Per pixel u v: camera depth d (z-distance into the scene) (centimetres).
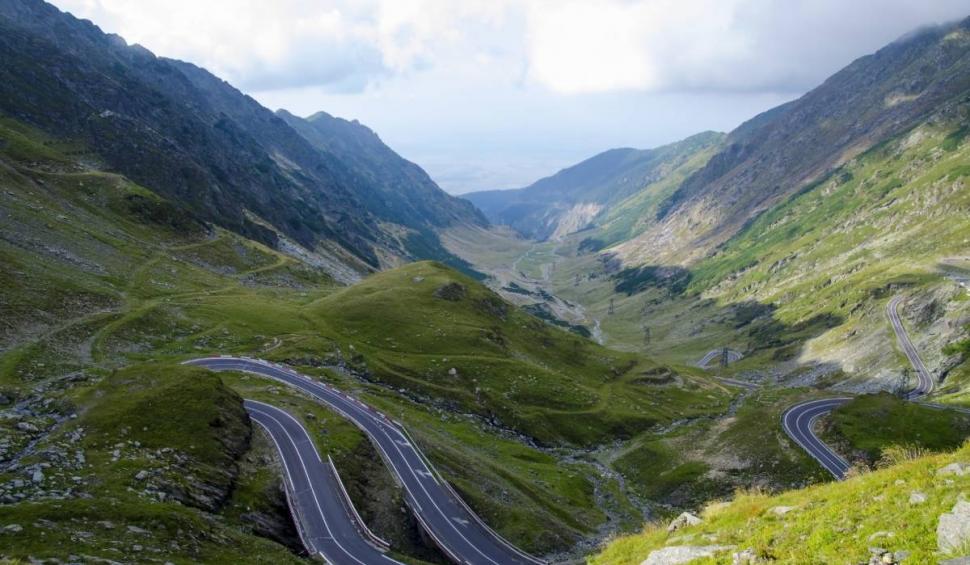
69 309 11238
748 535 2658
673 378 18162
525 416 12862
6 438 5222
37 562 3200
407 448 8569
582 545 7794
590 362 17862
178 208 19900
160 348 11175
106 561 3434
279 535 5681
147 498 4738
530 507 8462
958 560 1739
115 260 14950
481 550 6588
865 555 2033
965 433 10044
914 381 18225
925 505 2177
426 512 7144
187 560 3884
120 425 5888
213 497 5475
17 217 14212
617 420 13762
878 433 10156
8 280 11044
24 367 8625
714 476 10288
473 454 10100
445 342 15062
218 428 6612
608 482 11075
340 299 16425
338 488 6669
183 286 15175
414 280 18375
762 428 11288
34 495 4344
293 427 7862
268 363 11381
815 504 2706
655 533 3416
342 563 5359
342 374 12081
